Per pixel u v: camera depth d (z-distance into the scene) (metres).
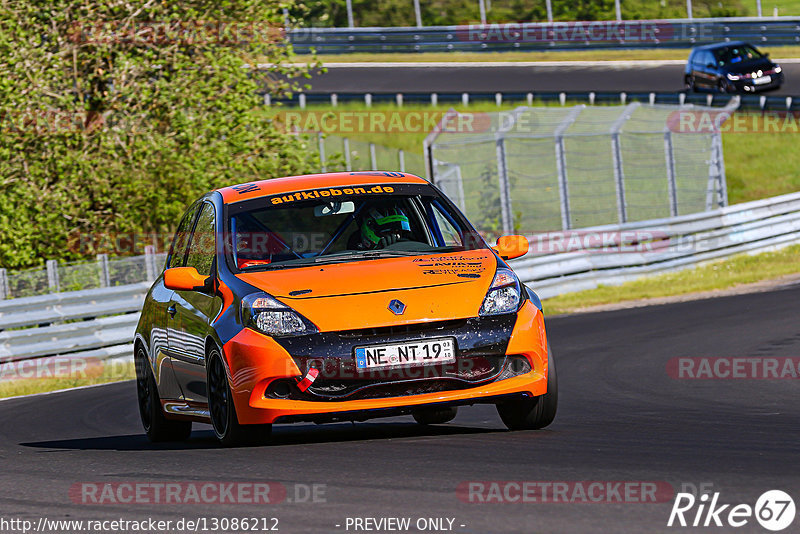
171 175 73.94
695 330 49.84
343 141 107.81
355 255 24.77
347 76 174.12
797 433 22.91
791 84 152.38
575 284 74.75
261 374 22.20
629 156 119.69
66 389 47.16
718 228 86.50
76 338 54.47
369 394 22.25
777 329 47.78
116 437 30.84
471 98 149.75
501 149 82.19
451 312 22.67
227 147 76.62
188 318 25.72
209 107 77.12
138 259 59.06
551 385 23.80
